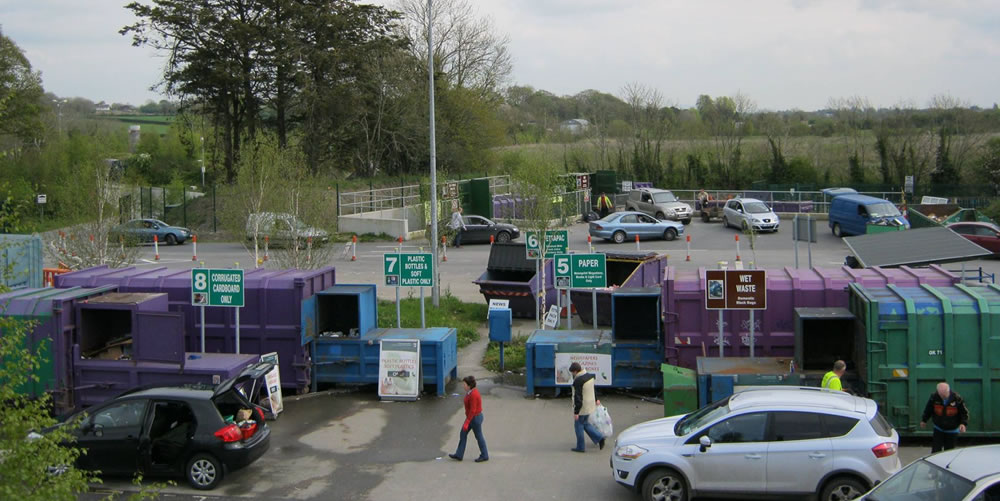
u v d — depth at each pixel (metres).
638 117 80.94
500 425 15.19
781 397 11.16
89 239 27.38
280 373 17.08
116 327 16.19
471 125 66.19
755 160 70.38
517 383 17.97
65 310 14.74
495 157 70.44
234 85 51.53
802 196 57.38
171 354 14.64
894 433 10.82
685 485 10.90
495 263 26.14
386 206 53.38
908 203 53.22
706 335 16.39
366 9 55.88
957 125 65.94
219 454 12.00
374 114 59.28
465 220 42.00
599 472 12.70
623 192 58.81
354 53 54.00
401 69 60.00
